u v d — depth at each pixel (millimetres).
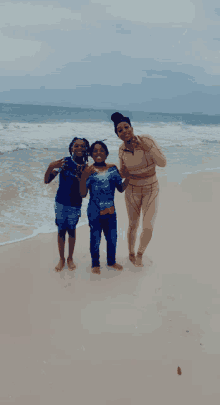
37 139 14633
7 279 3477
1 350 2467
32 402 2045
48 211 5629
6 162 9031
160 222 5301
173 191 7109
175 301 3158
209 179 8273
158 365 2367
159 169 9367
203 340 2627
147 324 2812
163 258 4078
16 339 2592
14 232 4723
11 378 2223
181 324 2814
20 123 20266
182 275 3668
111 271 3760
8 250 4172
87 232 4910
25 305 3039
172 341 2611
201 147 14320
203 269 3811
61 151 11453
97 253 3654
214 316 2930
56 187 7023
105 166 3465
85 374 2270
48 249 4281
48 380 2217
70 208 3461
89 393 2119
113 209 3549
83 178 3336
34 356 2422
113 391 2139
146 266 3871
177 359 2426
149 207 3676
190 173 8898
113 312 2979
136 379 2236
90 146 3449
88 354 2457
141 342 2590
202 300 3176
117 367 2342
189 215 5656
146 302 3145
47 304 3072
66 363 2367
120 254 4242
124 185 3600
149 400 2078
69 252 3754
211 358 2443
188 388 2176
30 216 5352
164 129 22812
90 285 3447
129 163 3537
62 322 2818
